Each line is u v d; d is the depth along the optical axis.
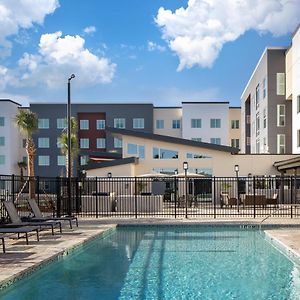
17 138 56.12
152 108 55.06
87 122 56.00
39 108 55.69
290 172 30.66
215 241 13.01
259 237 13.84
